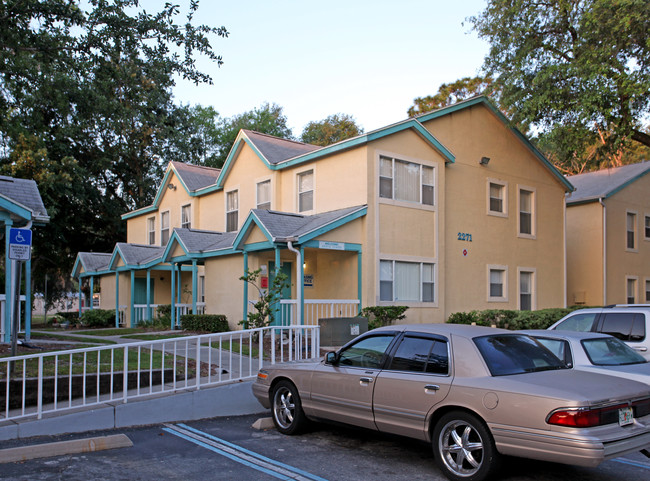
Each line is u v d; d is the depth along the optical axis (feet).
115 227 110.93
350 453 21.91
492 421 17.56
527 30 62.08
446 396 18.81
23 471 19.07
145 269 76.18
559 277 76.23
